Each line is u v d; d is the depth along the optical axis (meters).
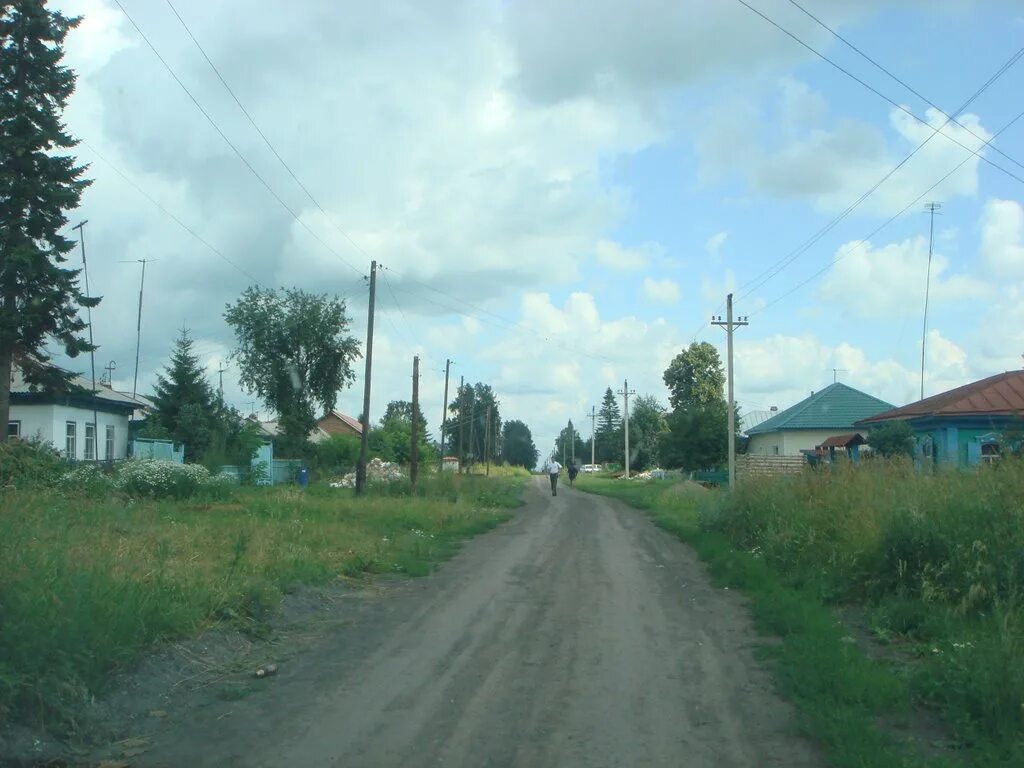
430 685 7.78
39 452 18.12
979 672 6.91
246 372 51.00
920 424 30.52
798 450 48.69
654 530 23.28
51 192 24.59
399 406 108.38
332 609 11.39
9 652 6.36
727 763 5.92
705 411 46.56
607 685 7.79
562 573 14.82
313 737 6.39
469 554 17.59
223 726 6.66
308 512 21.50
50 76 24.89
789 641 9.16
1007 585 9.55
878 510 12.50
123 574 9.07
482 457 105.94
